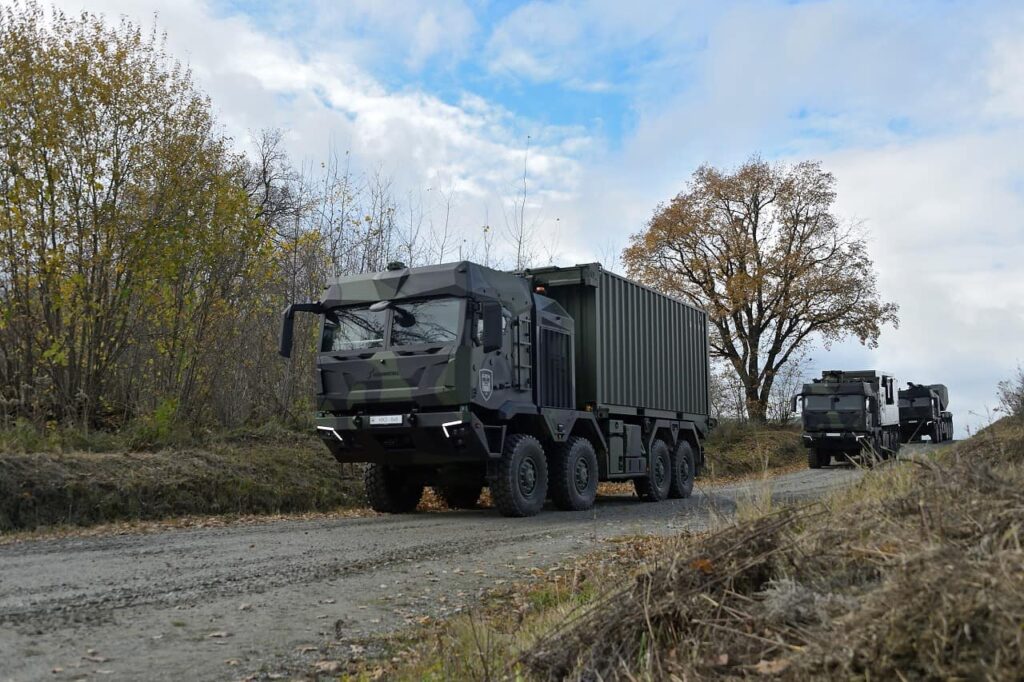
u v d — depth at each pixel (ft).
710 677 11.64
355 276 43.80
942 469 17.03
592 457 49.49
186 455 48.14
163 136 54.19
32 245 50.37
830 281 138.51
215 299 58.13
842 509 17.75
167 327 56.29
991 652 9.73
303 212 72.84
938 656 9.90
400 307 42.19
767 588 14.30
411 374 41.04
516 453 43.19
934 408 153.89
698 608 13.67
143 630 19.19
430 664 16.52
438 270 41.55
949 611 10.26
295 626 20.08
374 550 30.73
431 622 20.66
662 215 144.05
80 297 51.60
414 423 40.81
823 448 106.32
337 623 19.03
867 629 10.69
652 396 58.13
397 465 46.14
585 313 51.29
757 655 11.80
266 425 59.67
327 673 16.85
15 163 50.03
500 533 35.78
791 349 144.15
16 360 51.11
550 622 17.58
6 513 37.35
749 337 144.15
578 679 13.02
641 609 14.03
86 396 50.98
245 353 64.23
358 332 42.98
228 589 23.58
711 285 143.74
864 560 13.87
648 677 12.21
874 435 107.04
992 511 13.83
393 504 47.75
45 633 18.57
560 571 26.35
